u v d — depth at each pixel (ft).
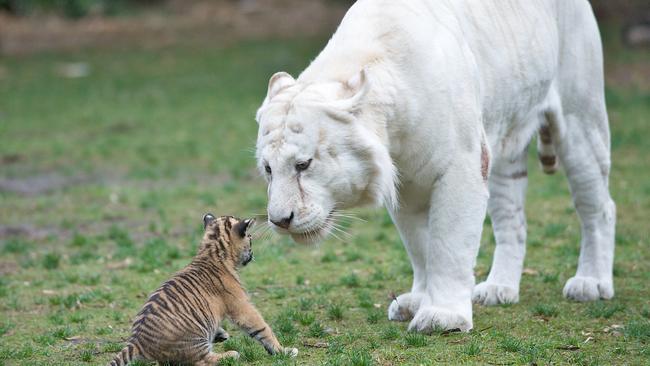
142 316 28.58
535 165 77.25
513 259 38.99
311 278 45.52
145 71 145.18
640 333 32.96
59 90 130.52
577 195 39.24
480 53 34.06
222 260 30.53
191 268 30.14
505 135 36.60
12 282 46.78
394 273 45.88
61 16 191.62
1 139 98.22
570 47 38.11
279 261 49.49
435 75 31.45
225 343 33.22
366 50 31.55
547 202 63.46
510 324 34.83
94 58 159.63
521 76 35.32
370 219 60.64
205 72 140.97
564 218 58.34
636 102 100.37
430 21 32.37
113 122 107.55
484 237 53.72
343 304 39.70
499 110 35.04
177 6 203.21
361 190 30.45
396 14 32.19
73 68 150.00
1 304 42.09
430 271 33.35
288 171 29.43
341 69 31.24
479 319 35.63
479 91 33.47
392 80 31.07
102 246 55.77
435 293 33.24
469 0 34.47
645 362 29.89
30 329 37.76
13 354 33.35
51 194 72.90
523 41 35.37
